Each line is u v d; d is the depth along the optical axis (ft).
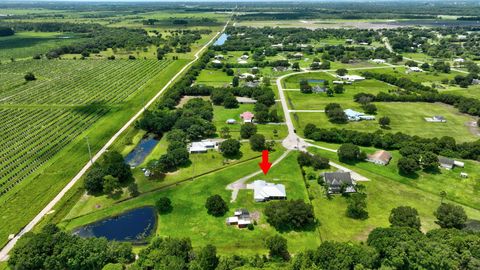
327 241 274.57
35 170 417.90
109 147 480.23
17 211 339.98
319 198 360.89
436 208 340.80
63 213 338.75
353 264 249.14
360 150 461.78
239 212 331.36
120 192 373.81
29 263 253.03
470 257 242.78
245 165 428.56
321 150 465.88
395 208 318.24
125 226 323.57
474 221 318.65
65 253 258.98
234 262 258.37
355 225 319.06
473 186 377.91
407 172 403.13
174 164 421.59
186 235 308.81
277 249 274.98
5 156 450.30
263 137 469.16
